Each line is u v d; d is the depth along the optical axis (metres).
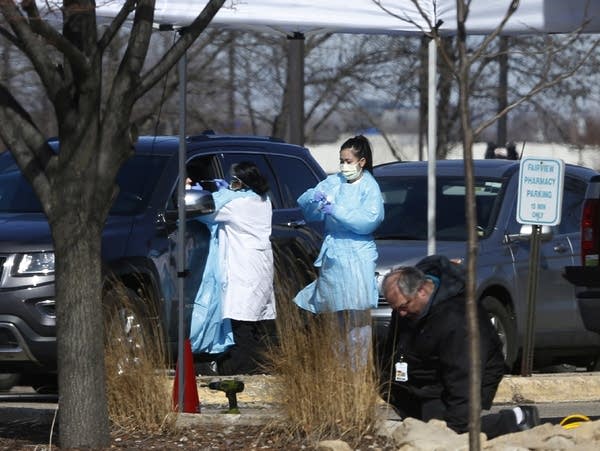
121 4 29.33
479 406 20.38
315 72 111.50
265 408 30.69
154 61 96.88
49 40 23.52
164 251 38.06
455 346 25.00
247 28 32.34
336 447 25.52
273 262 39.53
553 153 113.56
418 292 25.06
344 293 31.97
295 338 27.89
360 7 31.17
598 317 36.16
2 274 35.16
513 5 20.38
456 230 42.34
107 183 25.31
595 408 35.69
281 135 110.94
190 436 28.00
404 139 117.12
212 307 38.50
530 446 25.05
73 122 24.92
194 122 112.88
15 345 35.06
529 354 38.69
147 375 28.88
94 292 25.69
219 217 38.44
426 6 31.23
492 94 98.19
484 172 44.84
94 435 26.03
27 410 31.97
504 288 41.16
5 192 40.75
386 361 27.50
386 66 109.38
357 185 33.59
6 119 25.20
